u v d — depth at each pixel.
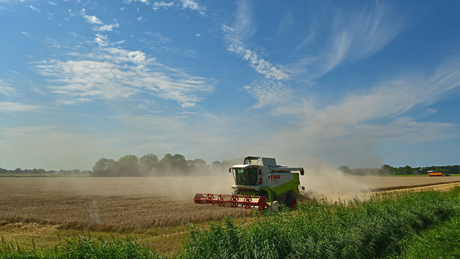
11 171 159.25
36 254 6.41
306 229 9.33
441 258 8.78
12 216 15.94
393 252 9.95
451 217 14.05
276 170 21.94
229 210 17.83
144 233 12.67
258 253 7.56
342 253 8.78
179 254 8.12
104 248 6.59
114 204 21.88
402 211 12.79
